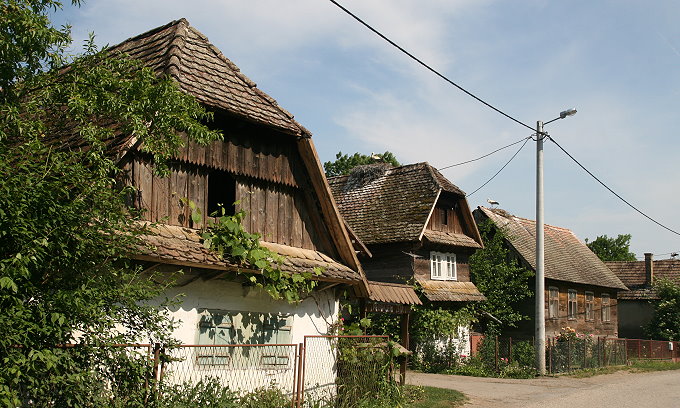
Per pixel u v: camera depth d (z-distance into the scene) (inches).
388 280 932.0
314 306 473.7
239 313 411.5
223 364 392.5
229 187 483.8
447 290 951.6
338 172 1708.9
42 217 218.2
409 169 1028.5
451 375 823.1
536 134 804.6
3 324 200.7
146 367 260.1
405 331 615.2
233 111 403.2
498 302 1079.6
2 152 227.6
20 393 223.1
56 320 219.1
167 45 421.1
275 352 430.9
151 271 348.8
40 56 283.7
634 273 1707.7
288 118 455.5
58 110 291.1
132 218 272.7
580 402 564.7
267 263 391.9
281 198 461.7
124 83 279.6
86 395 238.7
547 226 1481.3
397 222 941.8
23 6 269.9
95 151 263.4
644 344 1156.5
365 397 455.2
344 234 484.7
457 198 1037.8
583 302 1336.1
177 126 300.2
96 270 247.1
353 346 470.3
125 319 263.0
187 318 374.9
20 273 205.5
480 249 1070.4
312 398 432.8
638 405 554.3
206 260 360.2
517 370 825.5
